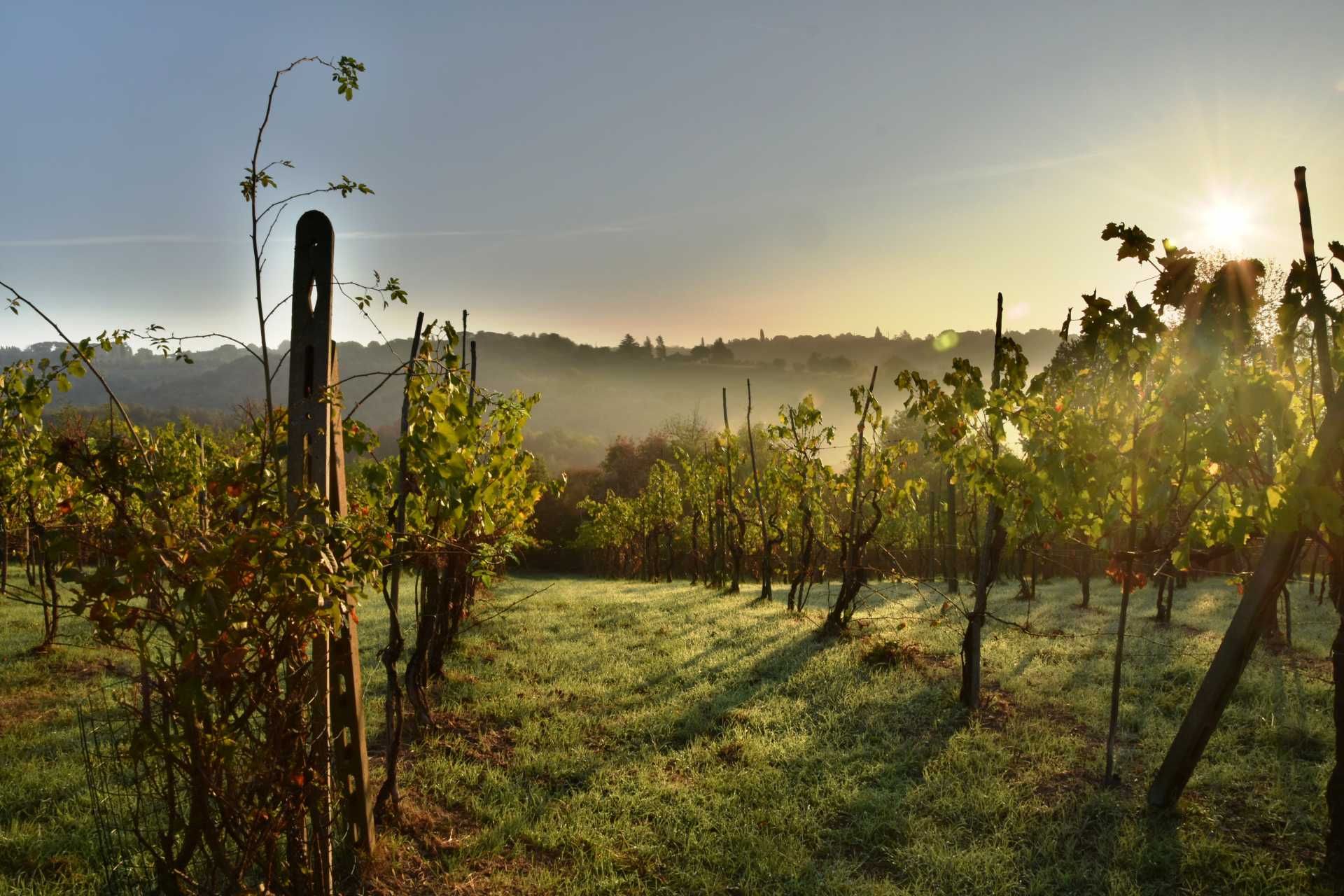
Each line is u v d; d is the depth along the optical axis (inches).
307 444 130.2
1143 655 326.3
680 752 217.3
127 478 102.6
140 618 99.9
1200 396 172.1
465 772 202.8
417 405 189.6
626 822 173.8
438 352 198.4
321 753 121.4
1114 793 186.9
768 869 154.8
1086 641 360.8
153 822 150.6
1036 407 225.6
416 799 187.2
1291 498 151.9
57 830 162.4
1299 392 199.9
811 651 348.2
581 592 703.1
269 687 111.2
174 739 102.0
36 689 271.7
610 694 276.1
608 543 1240.8
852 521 400.8
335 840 152.7
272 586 102.2
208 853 135.9
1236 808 177.9
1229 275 159.9
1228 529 176.1
